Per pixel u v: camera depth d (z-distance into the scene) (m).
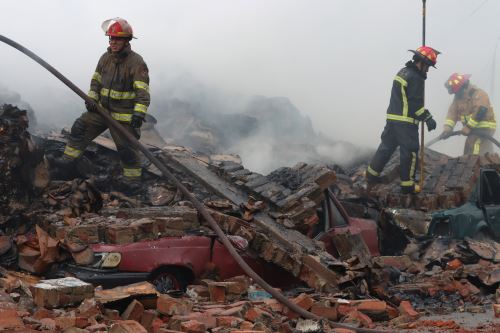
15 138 7.38
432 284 7.97
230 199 8.59
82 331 4.54
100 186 9.24
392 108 12.51
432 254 9.76
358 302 6.45
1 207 7.27
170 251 6.75
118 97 8.70
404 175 12.26
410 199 11.89
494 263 9.28
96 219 7.17
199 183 9.23
